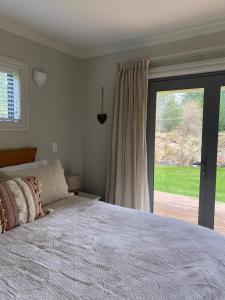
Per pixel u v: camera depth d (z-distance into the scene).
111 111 3.07
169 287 1.03
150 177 2.91
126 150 2.79
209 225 2.57
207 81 2.47
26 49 2.55
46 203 2.12
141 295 0.98
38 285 1.05
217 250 1.35
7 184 1.74
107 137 3.14
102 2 1.99
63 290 1.01
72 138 3.26
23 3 2.00
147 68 2.65
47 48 2.79
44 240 1.47
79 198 2.35
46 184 2.14
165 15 2.20
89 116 3.30
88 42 2.88
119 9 2.10
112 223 1.73
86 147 3.37
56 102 2.97
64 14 2.20
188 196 2.70
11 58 2.40
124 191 2.82
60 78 3.00
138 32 2.58
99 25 2.42
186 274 1.12
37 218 1.82
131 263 1.21
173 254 1.30
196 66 2.43
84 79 3.29
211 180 2.53
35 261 1.23
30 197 1.80
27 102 2.60
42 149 2.83
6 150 2.36
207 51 2.41
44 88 2.79
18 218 1.67
